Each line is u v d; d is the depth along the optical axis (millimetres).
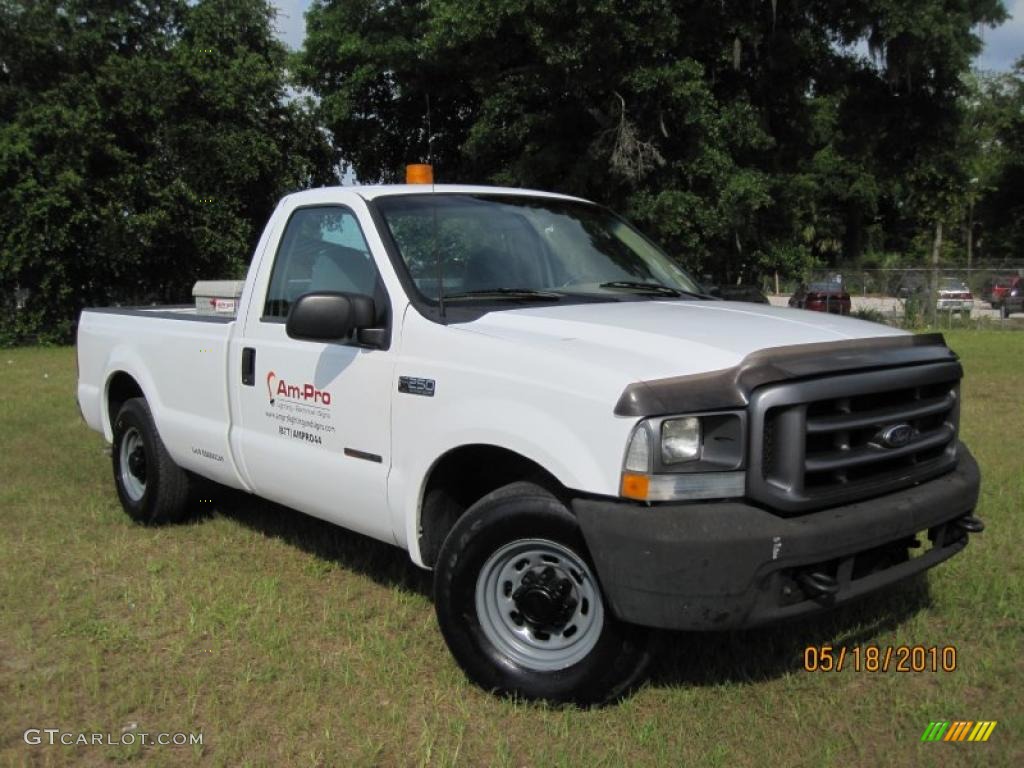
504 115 19609
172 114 22406
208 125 22719
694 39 18688
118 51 22812
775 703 3457
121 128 22156
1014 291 26469
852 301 27938
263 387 4574
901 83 21531
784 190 20781
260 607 4414
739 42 18938
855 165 39375
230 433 4836
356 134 24766
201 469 5180
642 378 3080
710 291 4875
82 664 3877
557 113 19344
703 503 3027
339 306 3840
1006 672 3676
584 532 3094
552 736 3252
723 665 3736
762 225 21125
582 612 3357
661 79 17281
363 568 4957
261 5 24141
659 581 2967
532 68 18234
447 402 3582
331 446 4172
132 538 5570
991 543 5043
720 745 3166
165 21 23562
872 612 4211
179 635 4148
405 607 4398
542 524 3293
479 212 4453
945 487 3529
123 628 4184
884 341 3486
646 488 2992
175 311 6109
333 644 4039
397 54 21141
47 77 22031
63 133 20562
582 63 17141
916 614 4195
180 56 22266
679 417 3006
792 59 19906
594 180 19094
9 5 21172
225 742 3242
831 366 3160
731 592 2951
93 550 5328
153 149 22734
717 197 18609
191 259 23609
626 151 18125
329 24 22125
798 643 3924
